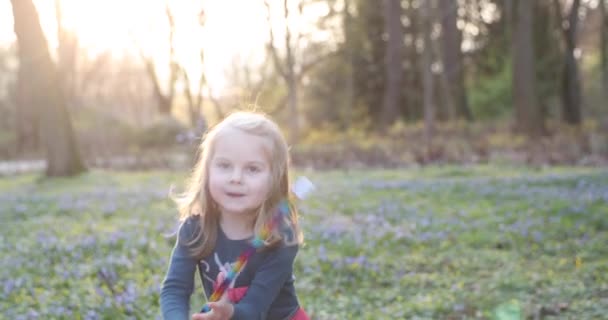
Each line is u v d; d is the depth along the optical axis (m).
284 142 3.26
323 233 9.41
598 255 8.31
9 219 11.82
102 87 63.50
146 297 6.16
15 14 18.61
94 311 5.78
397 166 20.02
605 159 18.53
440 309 6.29
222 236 3.22
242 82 37.75
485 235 9.37
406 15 37.38
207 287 3.29
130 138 34.72
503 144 21.64
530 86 24.59
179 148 31.75
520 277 7.22
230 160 3.13
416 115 38.16
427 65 23.98
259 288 3.11
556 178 14.38
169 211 12.09
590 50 45.69
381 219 10.70
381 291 6.95
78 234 9.57
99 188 16.88
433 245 8.97
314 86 38.66
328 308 6.36
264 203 3.17
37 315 5.73
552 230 9.55
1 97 48.56
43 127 20.05
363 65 38.12
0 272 7.44
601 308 6.19
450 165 19.56
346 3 36.34
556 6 31.31
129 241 8.72
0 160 33.50
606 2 34.56
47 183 18.80
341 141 26.14
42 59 19.38
